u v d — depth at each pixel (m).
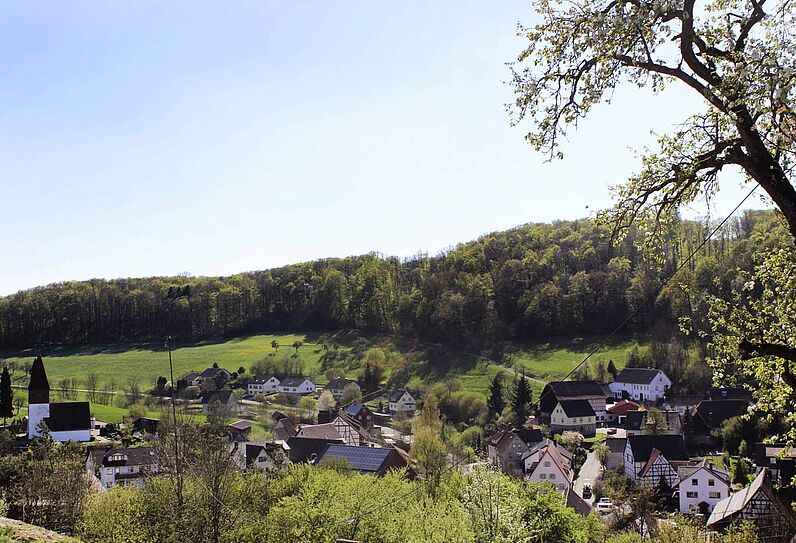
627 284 130.38
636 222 11.19
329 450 67.12
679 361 104.31
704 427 80.62
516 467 72.94
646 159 10.75
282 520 32.75
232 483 33.88
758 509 38.91
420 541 31.73
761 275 11.83
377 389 118.25
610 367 113.12
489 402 96.88
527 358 124.19
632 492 55.16
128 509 32.16
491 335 132.50
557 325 133.50
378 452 64.25
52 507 38.25
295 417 103.69
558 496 41.09
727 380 12.31
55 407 84.00
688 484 56.88
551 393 101.44
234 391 125.75
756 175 9.38
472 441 80.75
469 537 32.84
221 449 34.59
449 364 124.88
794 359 10.02
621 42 9.59
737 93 8.70
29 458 49.28
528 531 36.12
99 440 84.12
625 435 84.62
